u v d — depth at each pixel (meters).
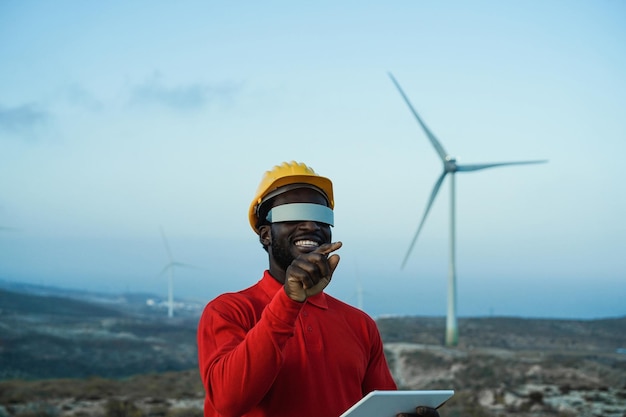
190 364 103.25
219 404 3.11
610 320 142.75
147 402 34.50
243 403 3.06
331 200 3.82
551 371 51.00
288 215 3.48
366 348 3.81
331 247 3.03
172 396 37.91
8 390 38.09
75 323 146.88
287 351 3.42
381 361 3.95
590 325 136.75
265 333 3.02
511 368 52.75
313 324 3.56
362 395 3.70
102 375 88.06
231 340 3.32
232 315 3.48
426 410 3.01
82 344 107.44
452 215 68.06
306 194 3.62
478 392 37.88
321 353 3.50
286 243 3.52
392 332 115.12
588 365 52.53
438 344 101.88
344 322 3.72
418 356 61.19
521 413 31.22
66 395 37.44
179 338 133.88
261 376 3.02
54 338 108.94
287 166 3.68
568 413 30.55
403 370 57.72
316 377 3.44
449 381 50.22
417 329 121.31
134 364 99.06
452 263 77.62
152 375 51.25
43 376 83.00
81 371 88.69
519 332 124.12
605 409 31.56
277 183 3.62
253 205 3.78
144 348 112.06
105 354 102.69
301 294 3.01
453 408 31.53
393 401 2.91
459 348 73.19
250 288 3.72
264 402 3.37
